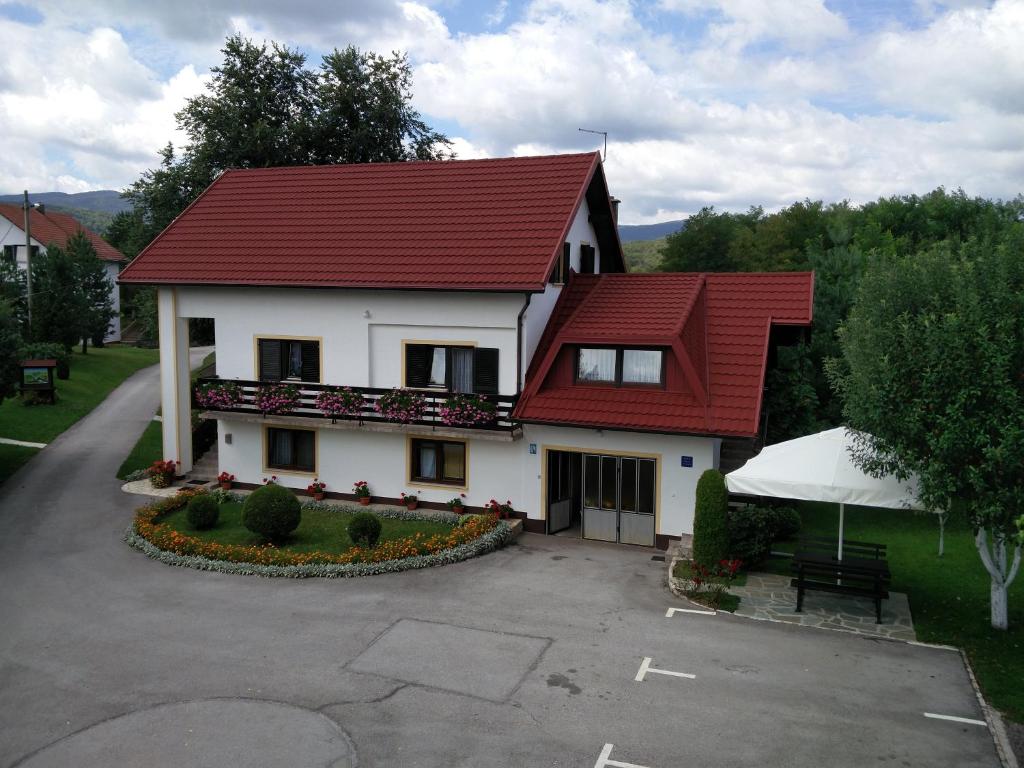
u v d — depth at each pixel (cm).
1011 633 1297
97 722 1032
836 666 1181
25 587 1524
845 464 1358
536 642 1268
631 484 1839
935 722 1025
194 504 1880
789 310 1933
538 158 2278
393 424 1973
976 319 1158
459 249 1998
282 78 3659
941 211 5588
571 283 2159
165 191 3478
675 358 1794
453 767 928
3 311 2242
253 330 2162
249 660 1205
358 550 1666
